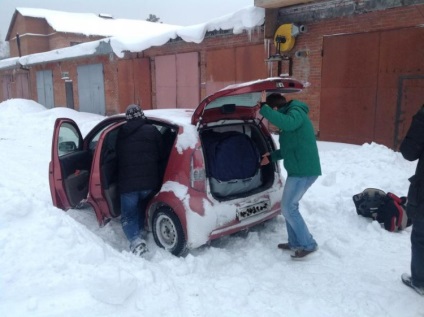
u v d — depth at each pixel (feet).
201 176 12.65
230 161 13.50
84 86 65.87
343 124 30.30
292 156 12.32
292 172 12.39
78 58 64.85
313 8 30.68
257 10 33.27
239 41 38.06
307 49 31.94
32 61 77.10
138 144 13.29
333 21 29.86
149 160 13.39
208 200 12.70
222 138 13.78
